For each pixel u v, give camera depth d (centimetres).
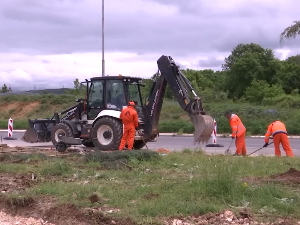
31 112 4384
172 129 3006
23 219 661
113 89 1512
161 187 778
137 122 1397
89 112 1549
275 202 655
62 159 1152
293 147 1991
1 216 684
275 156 1287
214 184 729
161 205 655
